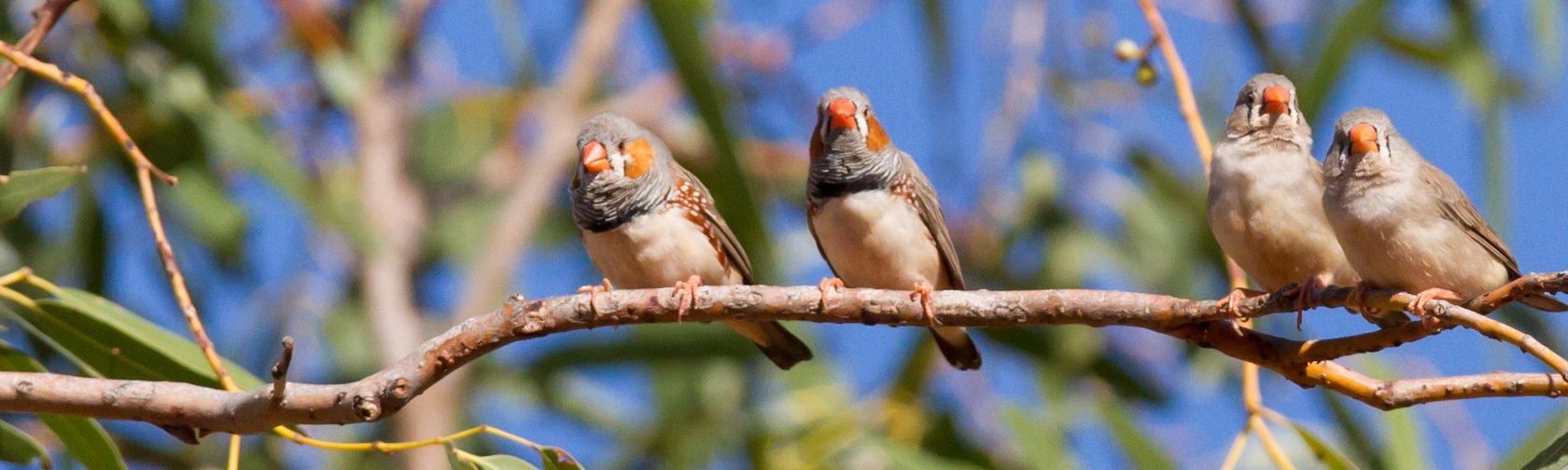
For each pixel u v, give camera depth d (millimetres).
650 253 8258
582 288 7023
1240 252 7973
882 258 8266
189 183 11422
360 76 11820
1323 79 9797
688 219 8305
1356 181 7363
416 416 12078
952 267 8555
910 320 6648
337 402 6359
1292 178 7789
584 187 8281
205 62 11234
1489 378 6176
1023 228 12477
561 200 14727
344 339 12977
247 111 11828
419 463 11969
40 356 9828
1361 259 7453
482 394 12500
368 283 12711
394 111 13461
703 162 13445
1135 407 12070
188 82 11047
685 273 8312
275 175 10898
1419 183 7320
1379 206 7285
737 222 10047
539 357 11930
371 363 12516
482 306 12375
